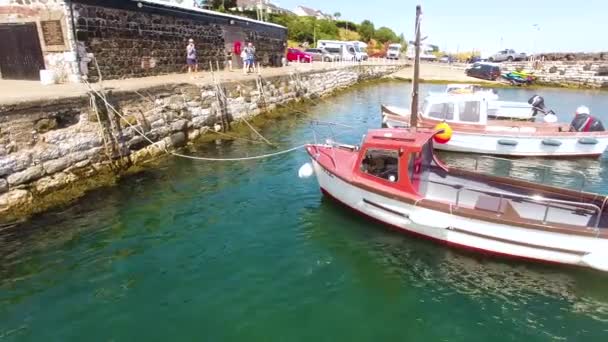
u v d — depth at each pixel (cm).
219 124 1812
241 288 723
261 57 2923
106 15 1562
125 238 882
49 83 1344
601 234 718
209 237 900
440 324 648
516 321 658
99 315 644
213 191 1156
